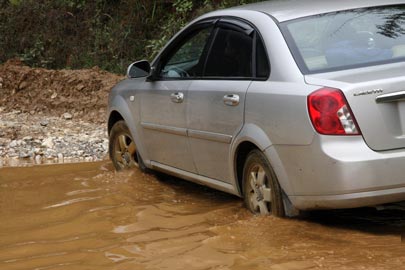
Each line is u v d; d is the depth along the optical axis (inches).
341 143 204.4
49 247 231.1
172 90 273.0
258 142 225.6
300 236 217.2
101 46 608.4
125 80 321.7
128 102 307.9
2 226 258.4
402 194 204.7
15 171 347.3
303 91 211.8
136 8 616.4
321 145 205.9
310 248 207.5
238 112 235.8
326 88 207.5
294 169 215.2
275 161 221.0
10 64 522.9
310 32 231.3
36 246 232.8
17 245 235.1
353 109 204.2
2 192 307.7
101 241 233.6
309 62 221.6
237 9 260.7
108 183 311.4
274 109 219.6
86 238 238.2
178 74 275.9
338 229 221.8
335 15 238.1
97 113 464.4
